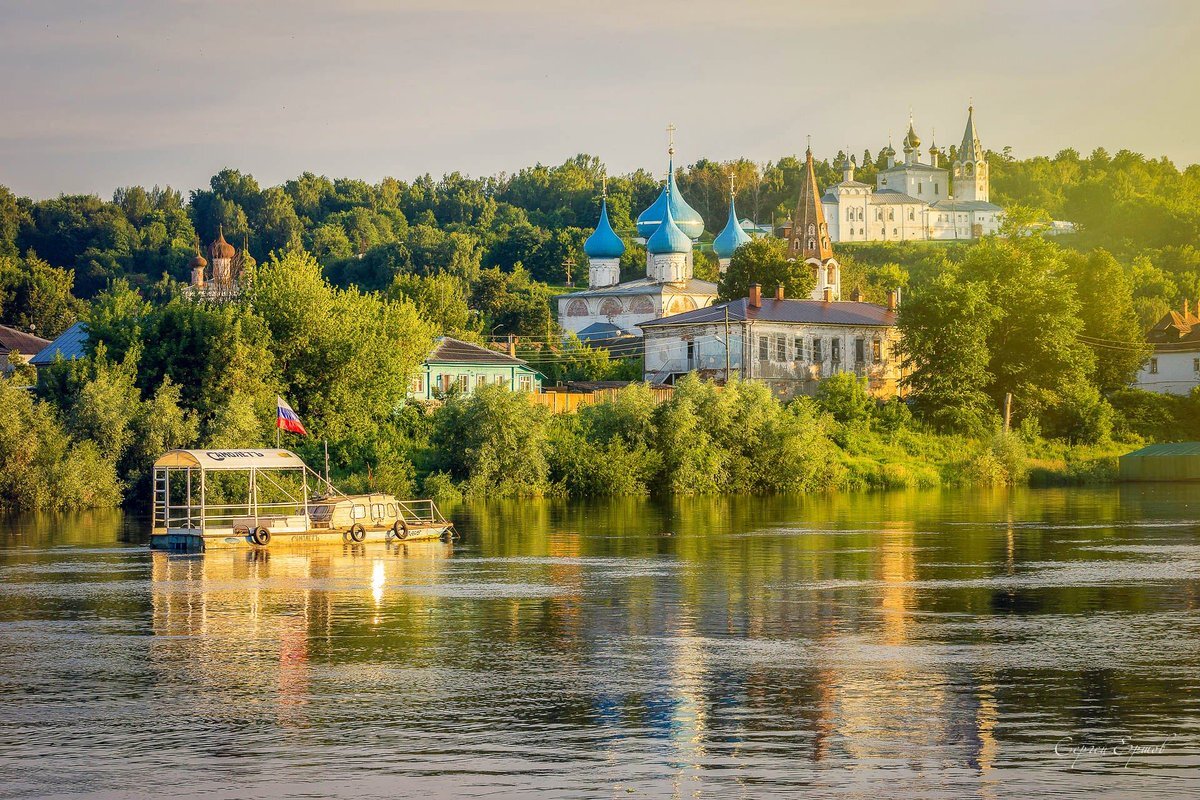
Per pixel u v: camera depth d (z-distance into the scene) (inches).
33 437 5054.1
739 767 1489.9
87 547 3747.5
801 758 1521.9
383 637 2247.8
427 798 1395.2
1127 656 2049.7
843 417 6904.5
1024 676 1911.9
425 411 6136.8
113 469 5201.8
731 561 3289.9
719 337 7234.3
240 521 3769.7
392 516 3885.3
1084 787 1421.0
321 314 5905.5
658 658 2057.1
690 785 1430.9
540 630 2306.8
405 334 6540.4
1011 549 3533.5
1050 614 2448.3
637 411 5895.7
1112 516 4643.2
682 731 1633.9
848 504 5295.3
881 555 3403.1
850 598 2657.5
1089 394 7647.6
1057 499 5585.6
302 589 2837.1
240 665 2022.6
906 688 1843.0
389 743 1589.6
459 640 2213.3
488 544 3742.6
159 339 5708.7
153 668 2005.4
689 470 5816.9
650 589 2800.2
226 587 2876.5
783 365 7268.7
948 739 1592.0
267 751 1561.3
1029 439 7288.4
